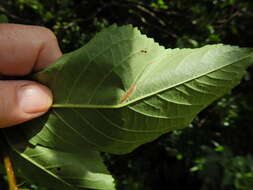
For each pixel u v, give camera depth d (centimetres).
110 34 14
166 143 24
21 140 15
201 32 24
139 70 13
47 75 14
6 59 17
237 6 25
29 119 14
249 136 32
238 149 32
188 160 25
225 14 25
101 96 14
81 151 14
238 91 29
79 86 14
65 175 15
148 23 24
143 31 23
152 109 13
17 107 14
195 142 25
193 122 24
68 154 14
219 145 26
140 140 14
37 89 14
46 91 14
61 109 14
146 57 13
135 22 24
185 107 13
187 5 24
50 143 14
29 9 24
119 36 14
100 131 14
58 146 14
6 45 17
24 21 23
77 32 22
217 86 13
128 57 13
